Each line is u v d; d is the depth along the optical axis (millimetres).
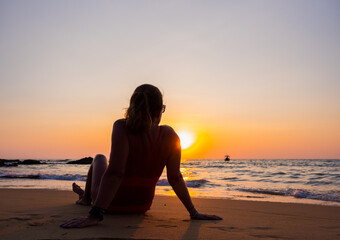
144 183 2404
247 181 12328
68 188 7703
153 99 2223
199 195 6711
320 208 4133
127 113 2223
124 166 2223
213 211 3602
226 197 6305
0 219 2412
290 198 6258
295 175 17734
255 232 2189
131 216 2527
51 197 4809
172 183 2516
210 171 25266
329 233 2221
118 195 2408
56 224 2186
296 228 2422
